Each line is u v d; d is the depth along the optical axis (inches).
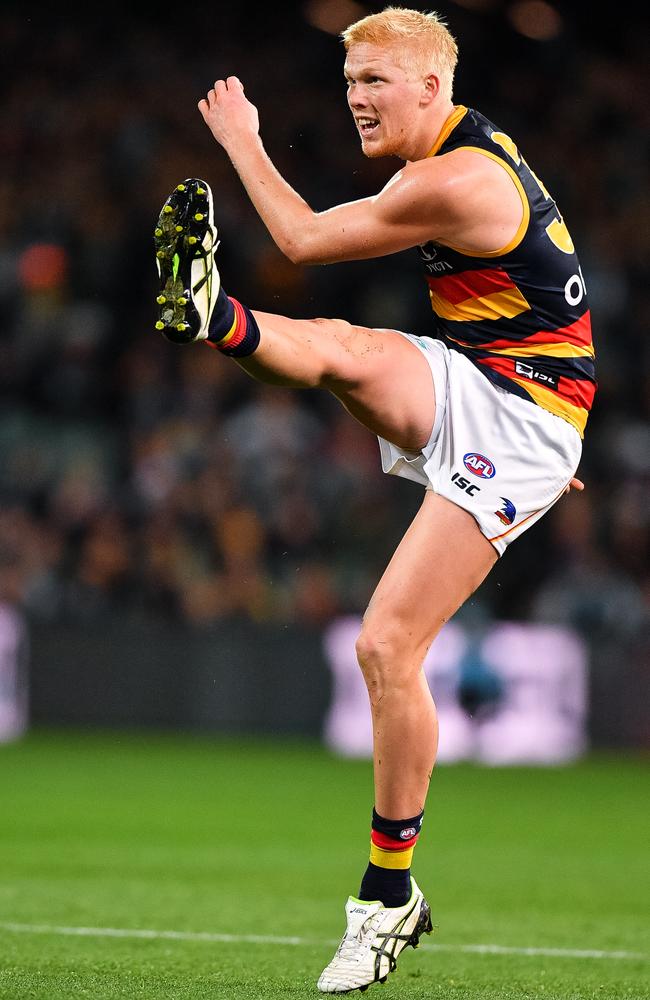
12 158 2564.0
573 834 1168.2
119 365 2384.4
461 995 555.2
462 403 552.1
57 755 1694.1
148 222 2498.8
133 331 2422.5
